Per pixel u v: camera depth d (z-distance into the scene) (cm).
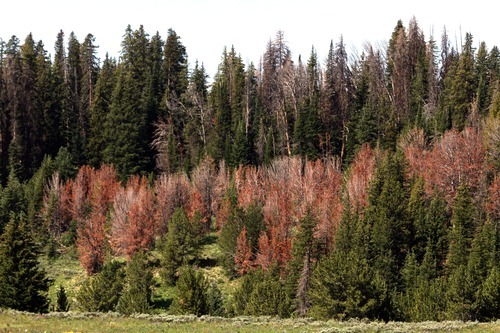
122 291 6291
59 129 12375
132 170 11212
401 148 9294
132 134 11531
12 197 9206
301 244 6175
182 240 7494
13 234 5184
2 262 5109
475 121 9925
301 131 11194
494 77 12056
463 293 4469
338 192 8200
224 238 7662
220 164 10262
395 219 6544
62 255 8588
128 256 7962
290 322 3659
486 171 7544
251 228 7588
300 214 7425
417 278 5719
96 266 7831
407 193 7338
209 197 9375
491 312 4459
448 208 7294
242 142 11150
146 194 8531
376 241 6397
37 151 11875
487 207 6850
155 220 8438
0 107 11688
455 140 8056
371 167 8538
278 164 9675
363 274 4562
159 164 11731
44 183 9769
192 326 3500
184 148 12456
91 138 12044
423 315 4578
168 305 6750
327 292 4522
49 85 12425
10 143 11362
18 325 3294
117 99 11819
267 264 7031
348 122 11469
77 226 8925
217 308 5569
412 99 12225
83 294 5756
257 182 9275
